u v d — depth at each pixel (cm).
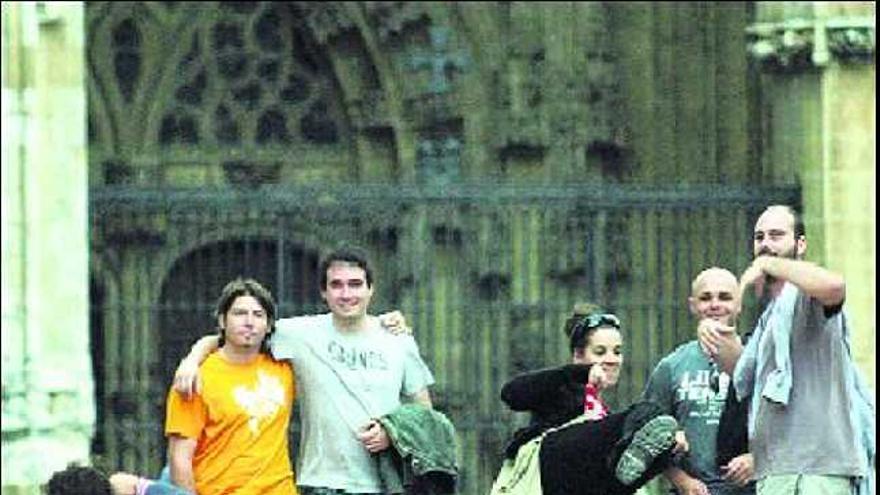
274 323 5428
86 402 8344
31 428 8219
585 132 9975
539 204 9244
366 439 5403
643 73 9944
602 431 5153
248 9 10144
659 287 9569
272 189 9100
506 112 10019
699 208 9144
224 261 9856
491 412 9719
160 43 10069
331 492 5412
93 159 10006
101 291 9738
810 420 5050
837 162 8938
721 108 9881
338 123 10169
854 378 5103
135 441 9619
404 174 10050
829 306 5009
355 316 5441
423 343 9756
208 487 5369
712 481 5678
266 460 5375
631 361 9594
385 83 10081
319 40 10081
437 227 9738
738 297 5578
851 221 8938
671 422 5131
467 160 10050
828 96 8925
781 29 8919
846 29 8856
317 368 5428
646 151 9938
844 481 5056
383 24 10038
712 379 5694
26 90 8306
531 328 9750
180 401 5366
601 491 5156
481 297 9762
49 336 8331
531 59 10006
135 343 9694
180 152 10081
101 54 10019
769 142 9500
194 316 9762
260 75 10144
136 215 9681
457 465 5416
